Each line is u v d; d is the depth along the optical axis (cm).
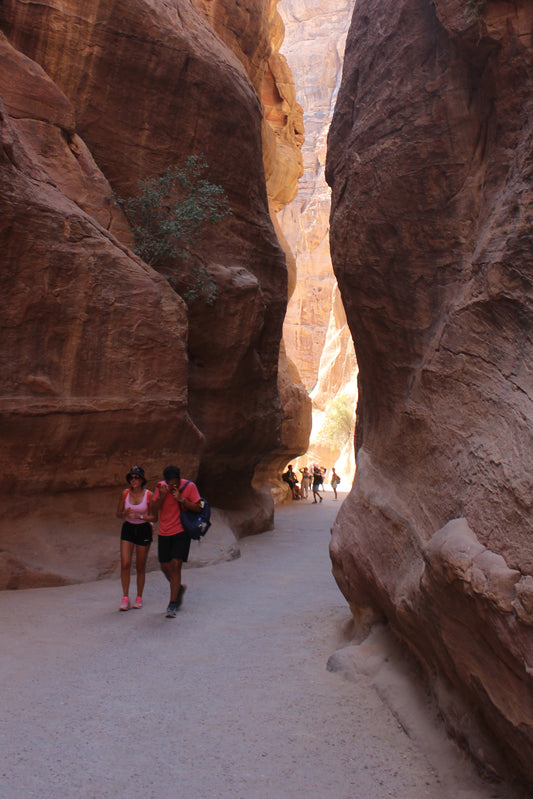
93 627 576
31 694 409
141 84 1093
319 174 7650
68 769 311
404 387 480
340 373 5641
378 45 543
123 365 873
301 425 2391
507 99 394
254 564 946
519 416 308
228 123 1223
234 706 393
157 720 372
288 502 2444
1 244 746
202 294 1109
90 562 799
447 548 298
